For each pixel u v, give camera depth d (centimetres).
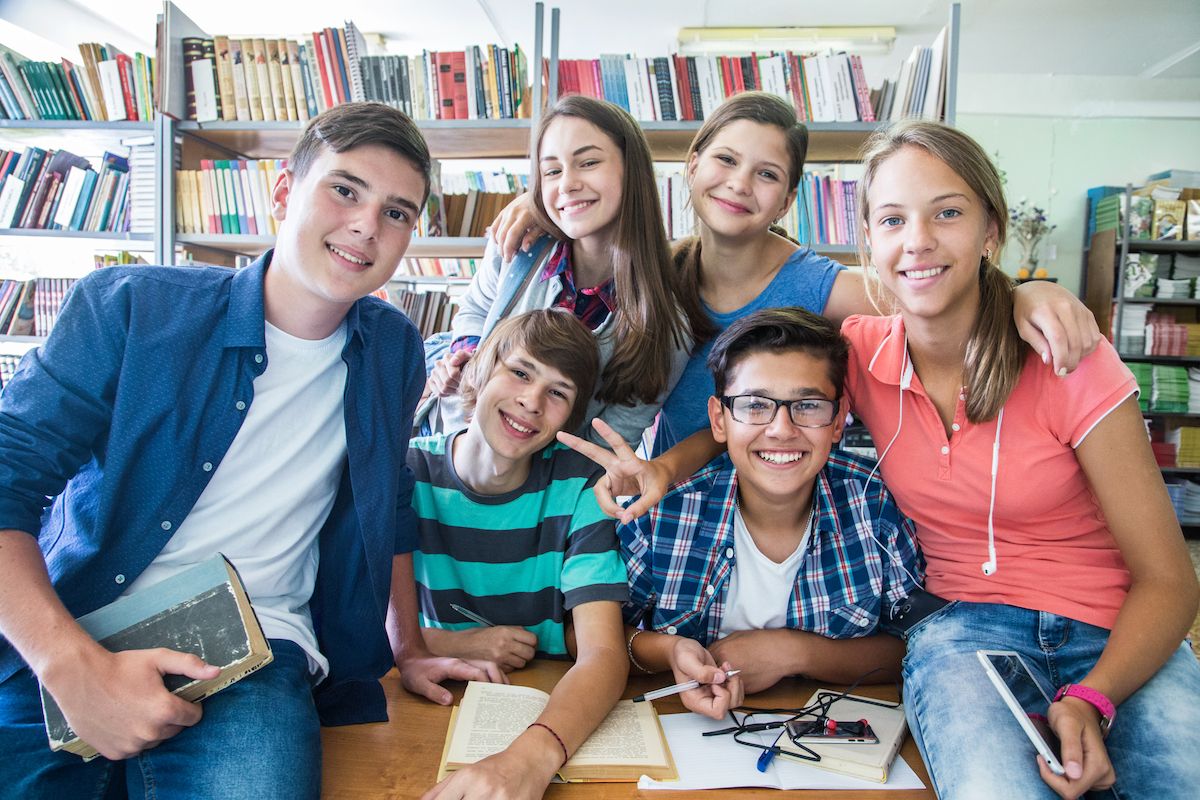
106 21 486
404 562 136
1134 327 498
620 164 157
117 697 81
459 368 170
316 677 117
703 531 134
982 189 113
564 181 156
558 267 169
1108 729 94
